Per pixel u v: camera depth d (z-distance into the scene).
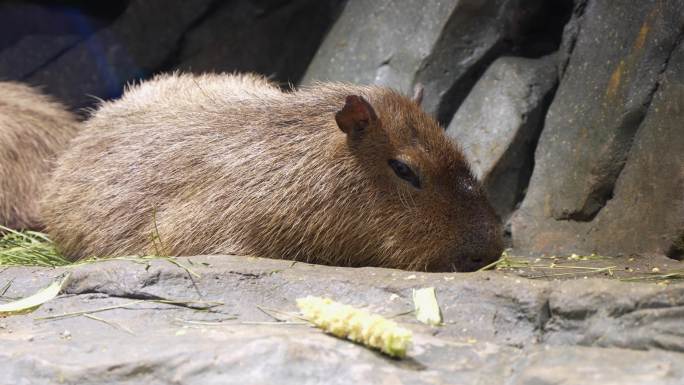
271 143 13.38
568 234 15.38
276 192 13.04
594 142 15.34
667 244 13.87
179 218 13.45
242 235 13.12
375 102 13.27
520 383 8.05
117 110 15.72
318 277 10.96
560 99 16.30
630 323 9.02
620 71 15.36
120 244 13.87
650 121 14.67
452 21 17.67
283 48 21.41
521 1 17.50
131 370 8.70
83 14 23.78
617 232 14.66
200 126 14.09
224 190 13.30
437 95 17.62
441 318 9.88
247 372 8.42
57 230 15.02
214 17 21.84
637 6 15.47
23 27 23.58
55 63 22.47
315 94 13.91
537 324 9.56
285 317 10.15
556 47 17.92
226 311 10.50
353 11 19.05
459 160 12.98
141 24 22.03
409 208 12.67
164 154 14.01
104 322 10.32
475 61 17.72
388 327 8.73
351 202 12.83
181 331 9.65
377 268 11.52
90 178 14.62
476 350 8.94
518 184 16.77
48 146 17.58
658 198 14.20
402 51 17.89
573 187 15.47
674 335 8.68
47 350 9.29
